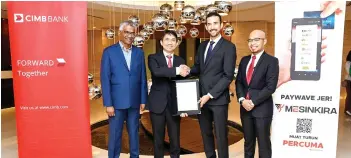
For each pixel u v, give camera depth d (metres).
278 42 2.95
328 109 2.86
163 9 4.48
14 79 2.78
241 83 2.97
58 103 2.84
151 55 3.01
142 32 4.95
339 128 5.09
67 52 2.79
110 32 5.84
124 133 5.28
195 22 4.35
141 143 5.02
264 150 2.84
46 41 2.76
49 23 2.74
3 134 4.93
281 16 2.92
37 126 2.84
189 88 2.89
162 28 4.46
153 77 3.04
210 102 2.88
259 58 2.82
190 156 3.72
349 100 6.14
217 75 2.84
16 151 3.98
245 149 3.01
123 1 6.76
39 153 2.87
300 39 2.87
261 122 2.80
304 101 2.93
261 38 2.78
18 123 2.83
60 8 2.74
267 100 2.84
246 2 6.32
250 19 9.70
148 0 6.79
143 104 3.11
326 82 2.84
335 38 2.77
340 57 2.77
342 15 2.73
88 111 2.89
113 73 2.96
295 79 2.93
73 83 2.83
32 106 2.81
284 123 3.03
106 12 7.85
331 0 2.74
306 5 2.82
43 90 2.80
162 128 3.04
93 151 4.02
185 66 2.88
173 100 2.94
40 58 2.77
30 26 2.73
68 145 2.89
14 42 2.73
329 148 2.89
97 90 3.90
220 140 2.90
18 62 2.75
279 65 2.96
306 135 2.96
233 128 5.72
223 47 2.81
